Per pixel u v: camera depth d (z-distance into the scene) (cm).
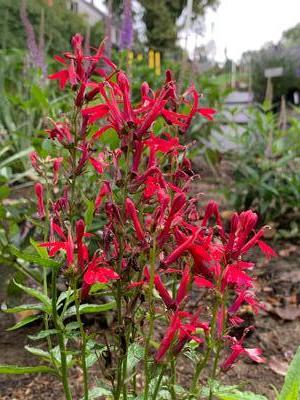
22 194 94
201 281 27
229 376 54
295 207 99
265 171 99
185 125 32
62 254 31
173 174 32
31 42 125
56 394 49
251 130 109
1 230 56
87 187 56
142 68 180
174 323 25
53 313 31
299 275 78
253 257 87
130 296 29
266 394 51
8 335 59
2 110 114
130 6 121
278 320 65
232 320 29
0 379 51
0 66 135
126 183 26
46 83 128
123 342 27
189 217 31
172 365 32
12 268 65
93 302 57
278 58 289
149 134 26
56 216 31
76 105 31
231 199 100
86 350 32
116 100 27
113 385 28
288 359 57
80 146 32
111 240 27
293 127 110
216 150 127
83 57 30
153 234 24
